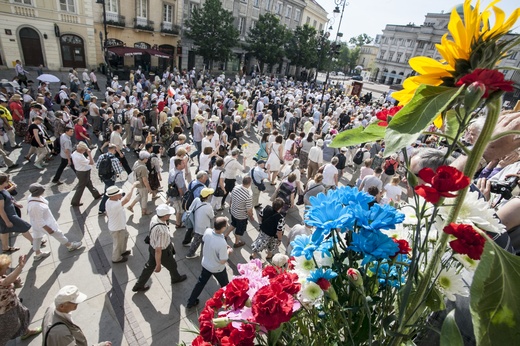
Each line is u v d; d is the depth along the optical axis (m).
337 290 1.04
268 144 9.43
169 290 4.84
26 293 4.50
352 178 9.54
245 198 5.58
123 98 12.17
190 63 30.39
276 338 0.96
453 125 0.91
